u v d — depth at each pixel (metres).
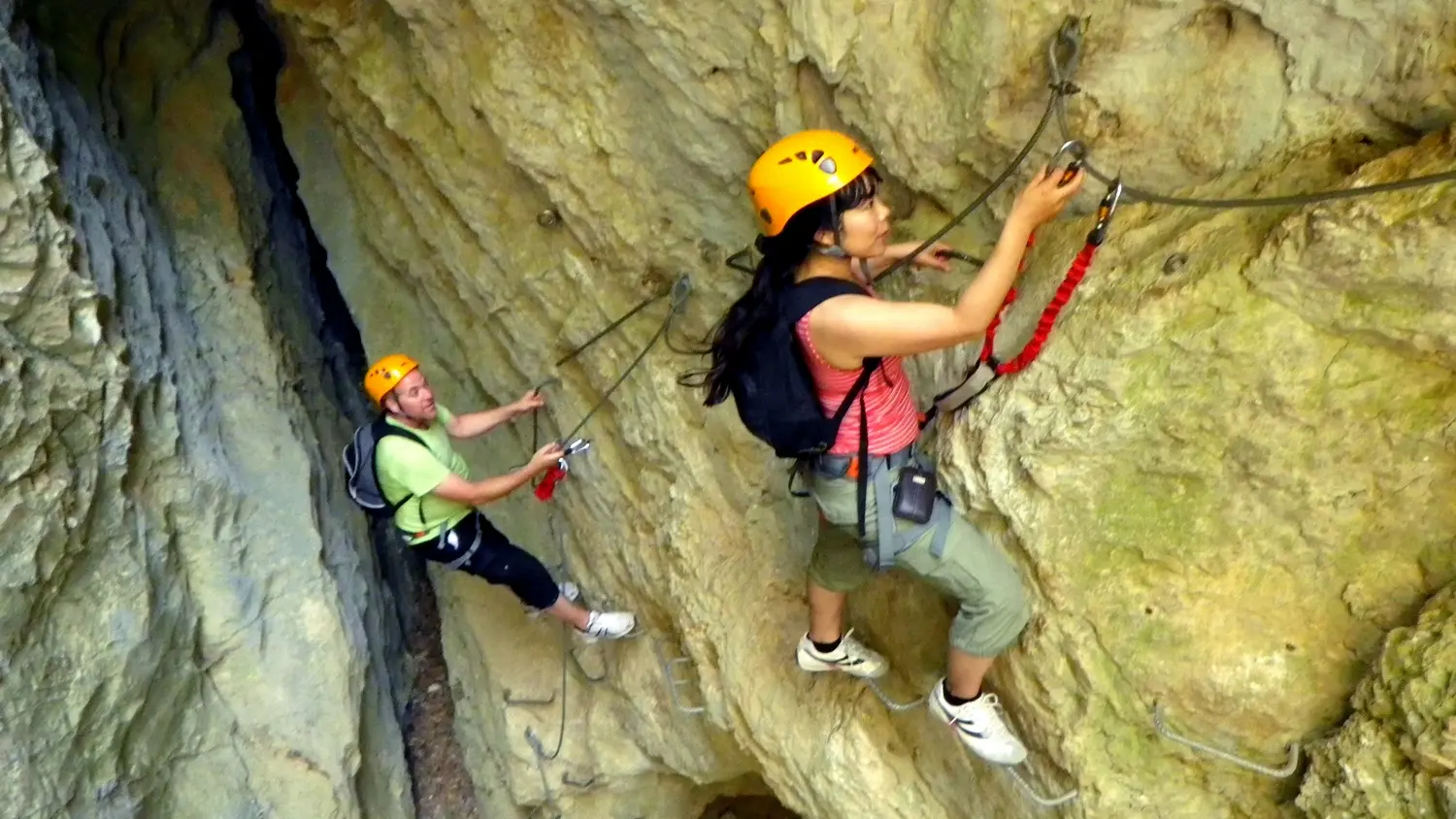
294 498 4.02
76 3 3.94
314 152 4.56
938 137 2.32
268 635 3.71
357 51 3.71
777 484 3.36
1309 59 1.89
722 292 3.26
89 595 2.92
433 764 5.11
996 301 1.64
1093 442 2.13
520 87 3.22
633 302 3.57
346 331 5.69
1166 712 2.15
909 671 2.82
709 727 3.87
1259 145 2.01
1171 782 2.19
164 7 4.29
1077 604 2.21
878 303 1.73
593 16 2.88
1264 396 1.94
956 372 2.48
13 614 2.61
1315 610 2.00
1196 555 2.09
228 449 3.96
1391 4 1.75
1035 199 1.63
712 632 3.49
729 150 2.92
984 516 2.35
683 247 3.27
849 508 2.06
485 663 4.78
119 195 3.71
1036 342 2.12
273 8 3.76
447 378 4.72
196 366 3.95
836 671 2.85
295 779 3.64
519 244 3.75
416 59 3.51
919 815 2.88
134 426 3.21
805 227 1.81
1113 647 2.18
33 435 2.64
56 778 2.69
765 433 1.98
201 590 3.55
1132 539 2.14
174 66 4.39
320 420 4.85
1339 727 1.96
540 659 4.73
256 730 3.61
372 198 4.39
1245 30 1.95
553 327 3.89
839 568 2.45
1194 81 2.03
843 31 2.31
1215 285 1.96
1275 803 2.07
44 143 3.12
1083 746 2.25
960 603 2.36
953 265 2.50
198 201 4.37
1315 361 1.88
